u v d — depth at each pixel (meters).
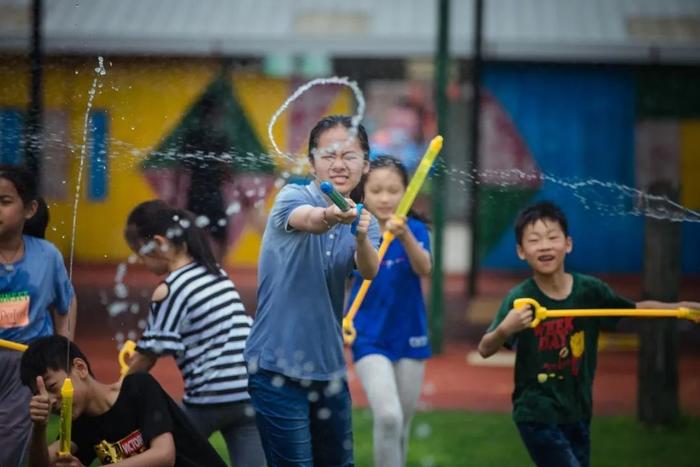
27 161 21.55
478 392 24.58
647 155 46.31
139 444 11.61
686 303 14.22
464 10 46.88
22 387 13.61
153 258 13.95
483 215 47.25
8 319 13.75
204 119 40.59
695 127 46.09
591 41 44.69
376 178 15.80
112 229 43.34
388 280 15.41
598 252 46.66
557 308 14.00
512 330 13.51
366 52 44.00
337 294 12.70
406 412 15.73
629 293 41.47
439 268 29.42
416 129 44.75
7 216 13.72
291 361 12.34
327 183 11.12
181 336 13.59
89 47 39.59
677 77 45.94
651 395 21.05
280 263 12.38
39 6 27.73
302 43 43.72
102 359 26.67
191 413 13.55
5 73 24.94
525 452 18.78
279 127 43.47
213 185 26.97
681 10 47.50
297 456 12.45
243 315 13.77
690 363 28.67
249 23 44.78
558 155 46.56
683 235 47.28
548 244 13.88
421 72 44.84
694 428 20.97
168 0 45.41
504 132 46.47
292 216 11.95
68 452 11.04
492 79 46.25
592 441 19.84
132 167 38.94
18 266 13.91
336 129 12.60
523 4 47.50
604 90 46.22
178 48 41.88
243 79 43.06
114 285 39.06
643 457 18.70
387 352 15.45
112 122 23.36
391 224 14.16
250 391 12.57
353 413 21.72
